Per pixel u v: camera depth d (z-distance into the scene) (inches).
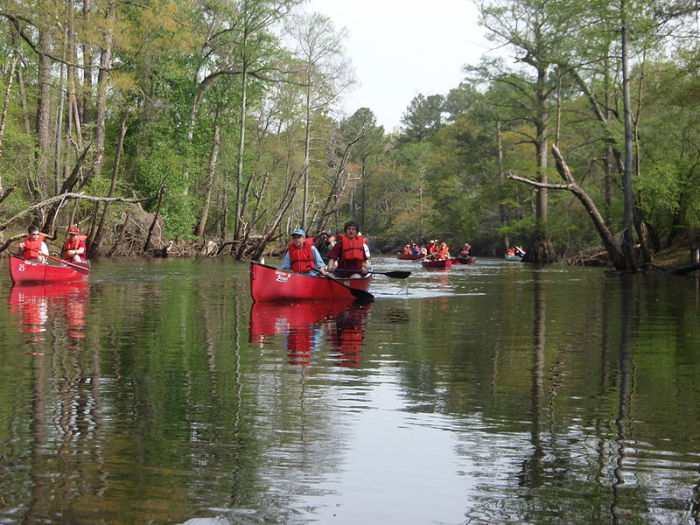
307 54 1696.6
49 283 658.8
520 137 2174.0
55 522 115.3
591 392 214.4
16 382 222.1
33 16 896.9
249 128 1968.5
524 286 738.2
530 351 293.6
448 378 234.8
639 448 157.0
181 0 1472.7
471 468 143.5
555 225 1617.9
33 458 146.7
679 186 1136.2
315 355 279.6
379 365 258.2
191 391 211.5
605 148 1370.6
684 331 363.3
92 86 1143.0
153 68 1395.2
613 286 733.9
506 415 186.2
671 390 217.8
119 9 1252.5
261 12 1542.8
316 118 1884.8
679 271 978.1
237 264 1118.4
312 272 533.3
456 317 426.6
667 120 1133.7
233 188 1815.9
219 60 1702.8
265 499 126.1
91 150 1187.3
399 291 656.4
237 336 332.5
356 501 125.9
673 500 127.0
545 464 146.4
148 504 122.9
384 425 175.2
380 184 3405.5
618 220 1370.6
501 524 117.2
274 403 197.2
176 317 407.5
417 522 117.6
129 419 178.4
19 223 1167.0
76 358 267.1
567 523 117.6
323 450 154.5
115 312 430.0
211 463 144.9
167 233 1521.9
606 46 1037.8
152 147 1536.7
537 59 1459.2
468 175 2399.1
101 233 1202.6
